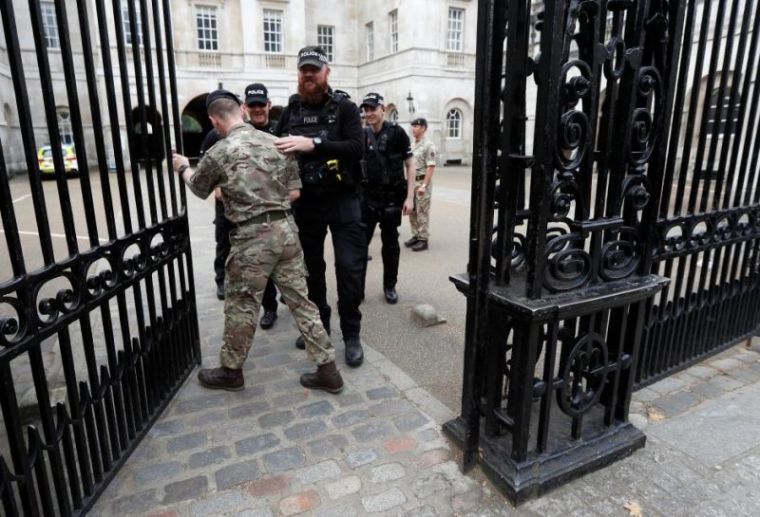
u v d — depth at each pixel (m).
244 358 3.10
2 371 1.69
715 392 3.15
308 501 2.25
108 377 2.36
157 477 2.40
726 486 2.34
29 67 15.84
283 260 2.95
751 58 2.89
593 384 2.47
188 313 3.37
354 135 3.24
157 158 2.84
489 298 2.25
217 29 26.06
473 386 2.32
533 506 2.22
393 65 26.89
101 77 16.39
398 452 2.57
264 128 4.16
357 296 3.44
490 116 2.04
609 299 2.24
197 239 7.70
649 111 2.26
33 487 1.86
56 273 1.91
